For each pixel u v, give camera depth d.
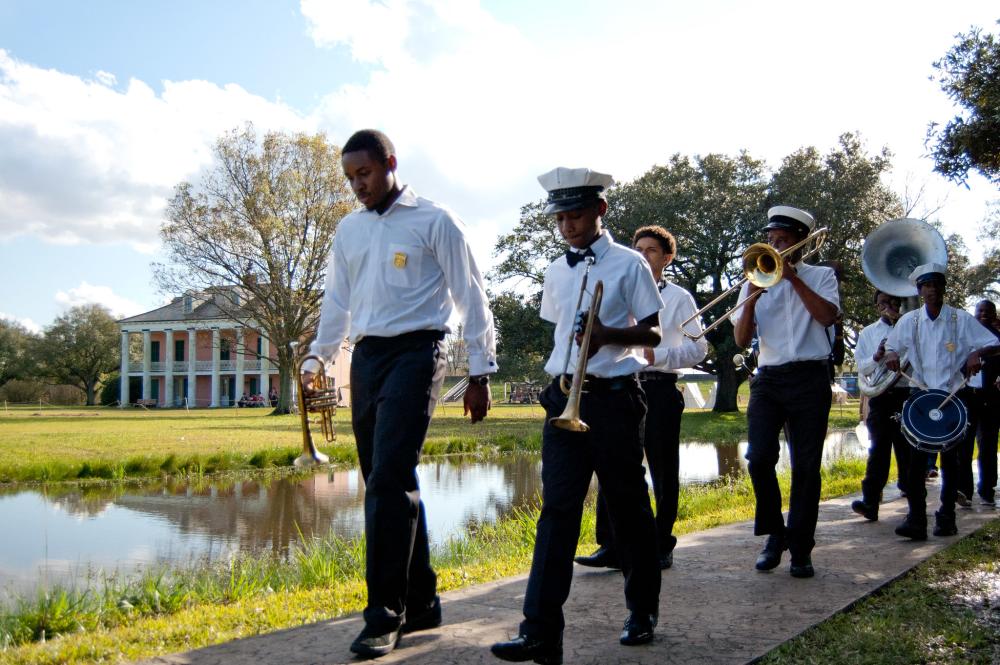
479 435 24.77
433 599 3.99
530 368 69.62
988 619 4.09
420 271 3.87
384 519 3.61
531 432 26.22
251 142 40.00
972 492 8.02
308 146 40.59
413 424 3.70
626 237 37.62
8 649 3.98
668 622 4.03
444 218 3.89
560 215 3.80
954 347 6.60
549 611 3.28
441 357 3.88
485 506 12.33
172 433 27.03
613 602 4.49
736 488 10.84
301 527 10.88
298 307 41.88
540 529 3.44
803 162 36.12
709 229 37.06
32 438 24.20
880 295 7.92
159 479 15.95
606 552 5.31
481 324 3.97
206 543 9.78
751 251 5.00
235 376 78.19
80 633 4.51
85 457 17.52
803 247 5.26
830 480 10.73
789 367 5.05
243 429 29.94
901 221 7.74
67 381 94.62
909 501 6.23
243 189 40.28
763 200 37.19
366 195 3.89
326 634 3.89
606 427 3.55
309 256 41.31
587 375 3.59
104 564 8.45
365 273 3.93
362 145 3.86
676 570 5.18
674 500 5.32
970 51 9.75
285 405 47.16
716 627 3.92
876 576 4.94
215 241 40.19
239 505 12.78
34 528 10.74
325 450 18.80
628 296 3.71
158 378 81.38
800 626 3.92
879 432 7.13
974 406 7.93
